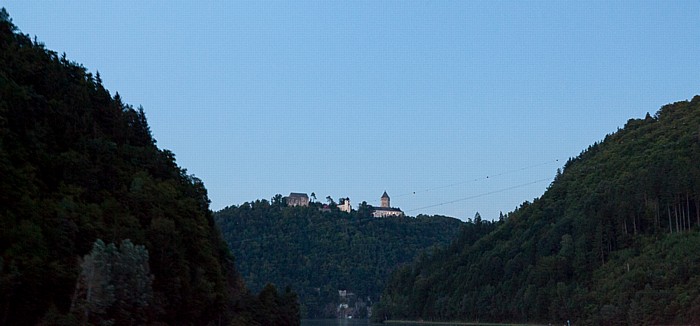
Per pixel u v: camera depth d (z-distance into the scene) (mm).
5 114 91312
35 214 83375
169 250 104125
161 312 97688
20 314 77875
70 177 99688
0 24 112125
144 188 111625
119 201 105438
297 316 180000
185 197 129125
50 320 76250
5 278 71125
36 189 88500
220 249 151875
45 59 118062
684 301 177000
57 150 103438
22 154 91000
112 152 115125
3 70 101000
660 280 193625
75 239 89000
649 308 182375
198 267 116500
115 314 86188
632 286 198125
